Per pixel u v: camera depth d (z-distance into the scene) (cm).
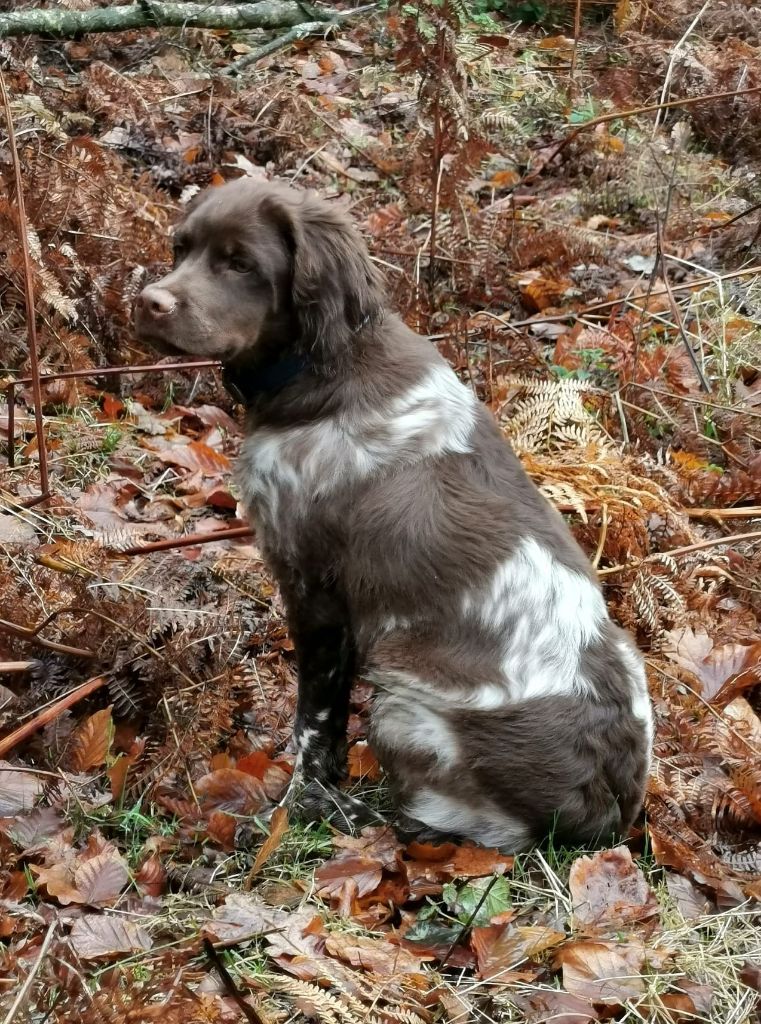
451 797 121
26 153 182
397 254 202
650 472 172
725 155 267
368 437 123
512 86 272
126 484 170
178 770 129
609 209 244
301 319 123
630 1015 105
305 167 238
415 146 200
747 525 172
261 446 127
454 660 120
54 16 248
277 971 108
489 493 123
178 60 265
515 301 213
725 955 111
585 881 117
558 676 119
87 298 184
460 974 108
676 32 289
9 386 162
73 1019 90
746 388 199
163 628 136
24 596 141
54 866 116
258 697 139
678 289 208
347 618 129
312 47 288
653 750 135
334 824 129
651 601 147
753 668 144
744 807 128
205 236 124
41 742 131
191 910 115
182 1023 92
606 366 197
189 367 172
